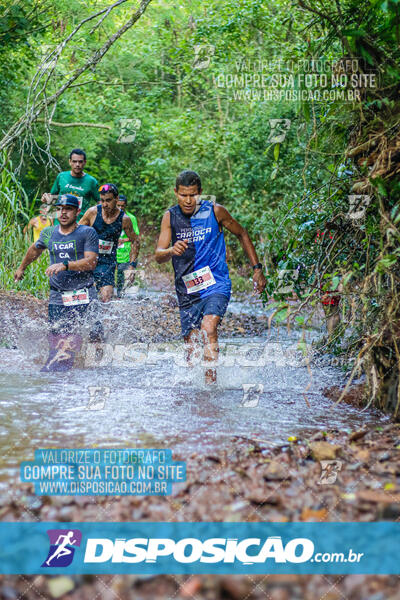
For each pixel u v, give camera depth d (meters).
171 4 18.22
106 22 11.23
